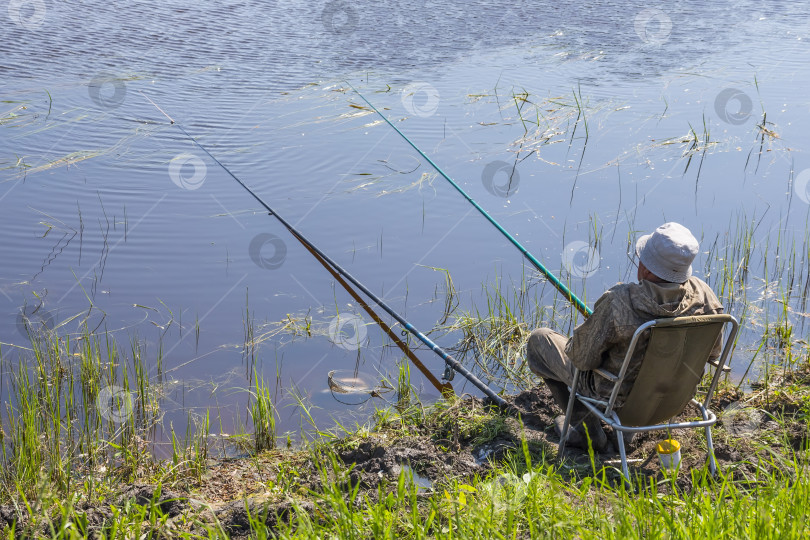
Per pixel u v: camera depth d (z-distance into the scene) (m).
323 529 5.45
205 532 5.91
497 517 5.42
